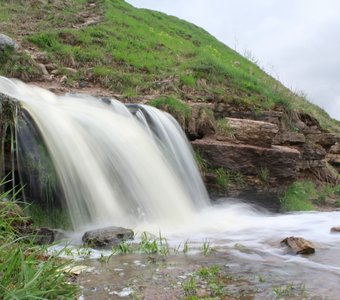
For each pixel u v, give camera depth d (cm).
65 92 1034
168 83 1216
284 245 545
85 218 663
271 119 1185
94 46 1430
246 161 974
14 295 271
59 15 1756
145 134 861
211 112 1054
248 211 910
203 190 913
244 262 471
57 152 667
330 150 1573
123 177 747
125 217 704
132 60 1391
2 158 606
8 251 347
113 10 1969
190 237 618
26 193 618
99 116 806
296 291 373
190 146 956
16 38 1373
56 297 319
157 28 2055
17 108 637
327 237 631
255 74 1858
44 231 537
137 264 450
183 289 372
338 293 370
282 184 1022
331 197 1186
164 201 784
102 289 371
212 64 1448
